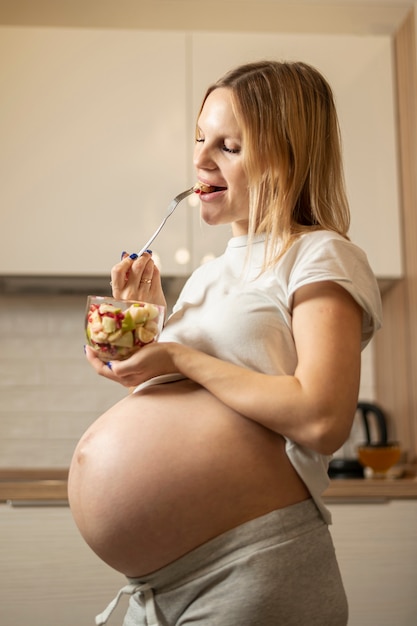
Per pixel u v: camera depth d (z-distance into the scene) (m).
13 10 2.75
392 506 2.19
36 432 2.76
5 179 2.51
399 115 2.63
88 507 1.09
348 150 2.61
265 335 1.07
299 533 1.03
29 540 2.14
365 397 2.89
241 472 1.03
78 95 2.56
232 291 1.13
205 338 1.10
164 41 2.60
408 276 2.55
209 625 0.99
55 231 2.51
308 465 1.05
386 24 2.84
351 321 1.03
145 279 1.27
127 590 1.07
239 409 1.01
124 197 2.54
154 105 2.57
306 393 0.98
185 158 2.56
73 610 2.12
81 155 2.54
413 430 2.56
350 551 2.17
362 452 2.46
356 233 2.59
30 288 2.75
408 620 2.15
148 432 1.07
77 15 2.76
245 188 1.15
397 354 2.67
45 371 2.78
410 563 2.17
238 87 1.17
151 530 1.04
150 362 1.04
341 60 2.63
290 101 1.15
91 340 1.07
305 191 1.18
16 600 2.12
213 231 2.55
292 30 2.82
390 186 2.61
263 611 0.98
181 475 1.03
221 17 2.80
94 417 2.78
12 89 2.54
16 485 2.16
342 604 1.05
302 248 1.09
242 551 1.01
